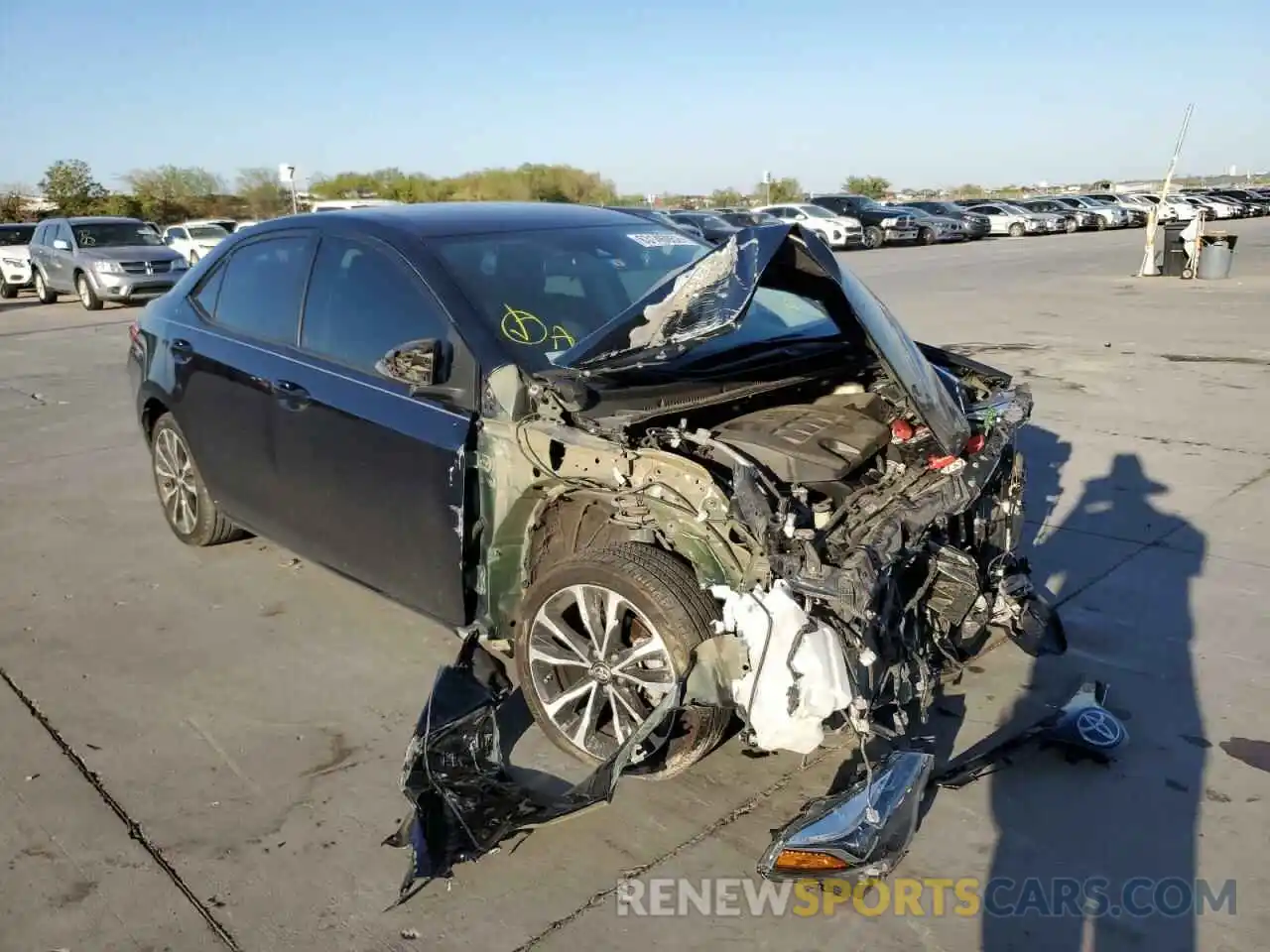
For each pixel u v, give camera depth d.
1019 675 3.99
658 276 4.27
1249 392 8.82
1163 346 11.32
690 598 3.08
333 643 4.40
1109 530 5.52
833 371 3.95
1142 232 38.34
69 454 7.66
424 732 3.16
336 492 4.09
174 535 5.77
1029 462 6.82
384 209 4.57
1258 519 5.61
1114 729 3.41
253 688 4.02
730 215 31.58
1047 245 31.67
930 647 3.48
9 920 2.77
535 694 3.45
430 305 3.80
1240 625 4.36
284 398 4.26
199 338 4.89
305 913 2.80
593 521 3.55
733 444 3.37
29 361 12.45
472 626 3.72
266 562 5.34
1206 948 2.62
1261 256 23.92
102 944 2.69
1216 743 3.50
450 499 3.57
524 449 3.36
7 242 23.25
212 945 2.68
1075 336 12.22
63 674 4.14
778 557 2.85
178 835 3.13
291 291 4.46
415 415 3.70
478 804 3.06
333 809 3.25
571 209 4.82
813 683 2.78
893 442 3.72
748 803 3.24
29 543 5.68
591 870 2.96
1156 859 2.94
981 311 14.82
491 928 2.74
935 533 3.63
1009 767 3.39
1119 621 4.43
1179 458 6.82
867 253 30.47
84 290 19.11
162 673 4.14
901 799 2.84
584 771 3.41
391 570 3.95
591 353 3.28
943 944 2.65
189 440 5.07
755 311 4.26
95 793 3.34
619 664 3.22
